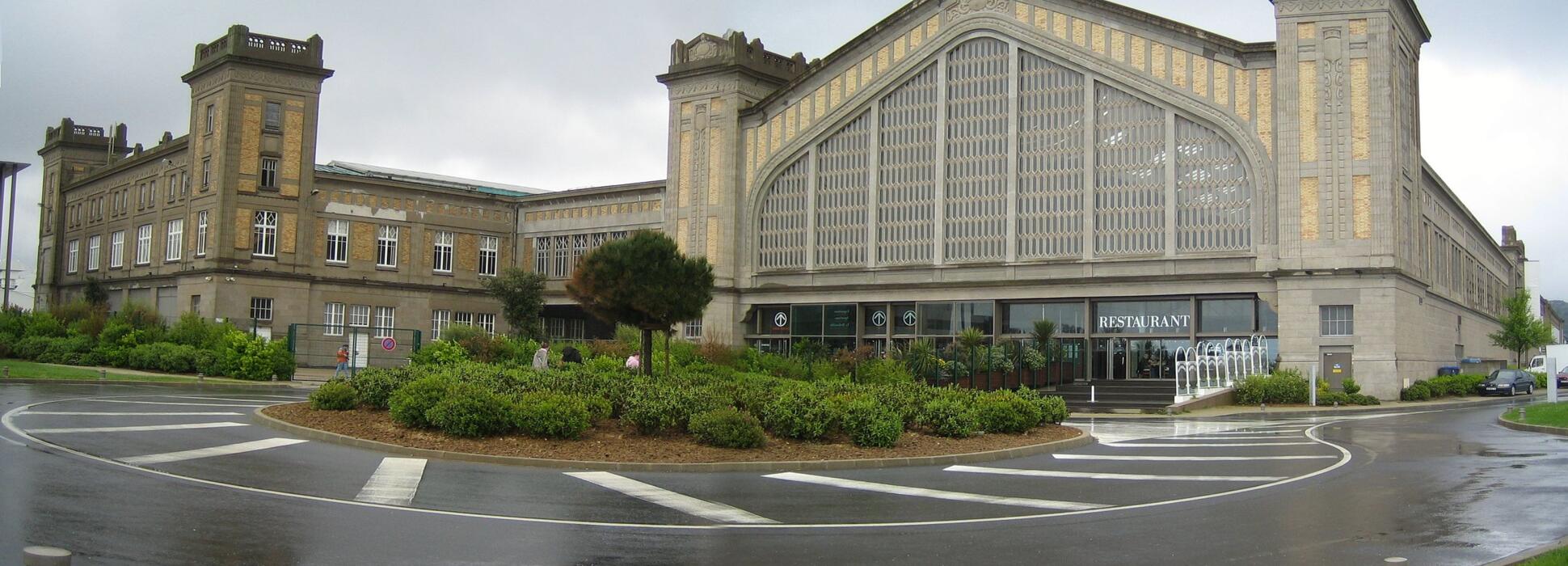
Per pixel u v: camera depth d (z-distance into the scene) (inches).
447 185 2859.3
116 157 2947.8
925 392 976.3
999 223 1903.3
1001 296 1889.8
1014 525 505.7
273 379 1702.8
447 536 444.5
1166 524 508.4
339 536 434.3
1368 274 1584.6
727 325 2143.2
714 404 790.5
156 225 2466.8
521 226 2623.0
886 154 2030.0
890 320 2017.7
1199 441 972.6
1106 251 1800.0
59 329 2087.8
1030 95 1888.5
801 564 412.5
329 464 644.7
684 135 2242.9
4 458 600.4
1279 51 1660.9
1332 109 1625.2
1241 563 420.2
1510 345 2859.3
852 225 2058.3
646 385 853.8
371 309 2397.9
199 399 1180.5
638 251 1156.5
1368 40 1612.9
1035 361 1736.0
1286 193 1643.7
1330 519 519.5
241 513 474.3
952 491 622.2
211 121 2293.3
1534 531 481.4
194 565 373.1
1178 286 1732.3
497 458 684.7
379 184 2427.4
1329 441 957.8
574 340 2164.1
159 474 576.7
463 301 2539.4
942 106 1967.3
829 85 2092.8
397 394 797.9
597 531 469.1
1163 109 1765.5
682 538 461.4
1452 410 1469.0
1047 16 1870.1
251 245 2249.0
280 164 2289.6
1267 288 1664.6
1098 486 647.1
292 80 2308.1
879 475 693.9
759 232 2166.6
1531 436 997.2
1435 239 2036.2
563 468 676.1
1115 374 1811.0
